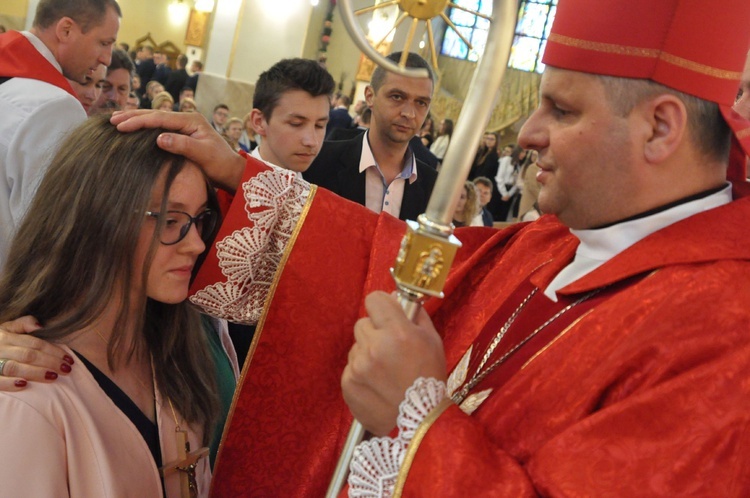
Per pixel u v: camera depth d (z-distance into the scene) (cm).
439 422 102
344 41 1456
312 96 271
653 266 109
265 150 283
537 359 112
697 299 102
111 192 132
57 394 125
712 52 107
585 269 122
